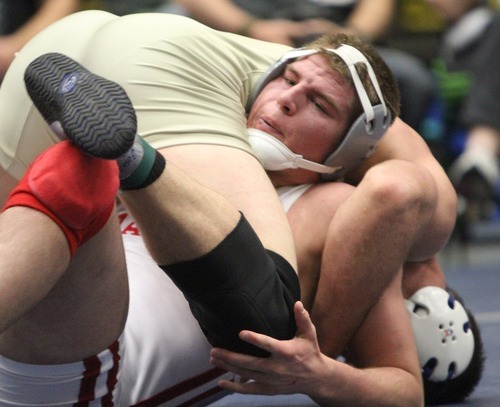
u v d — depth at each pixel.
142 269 5.12
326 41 5.71
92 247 4.21
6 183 5.56
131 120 3.93
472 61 15.42
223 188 5.04
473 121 15.20
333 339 5.45
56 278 4.05
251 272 4.57
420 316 6.04
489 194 14.73
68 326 4.36
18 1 13.52
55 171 4.00
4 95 5.60
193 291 4.54
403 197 5.25
